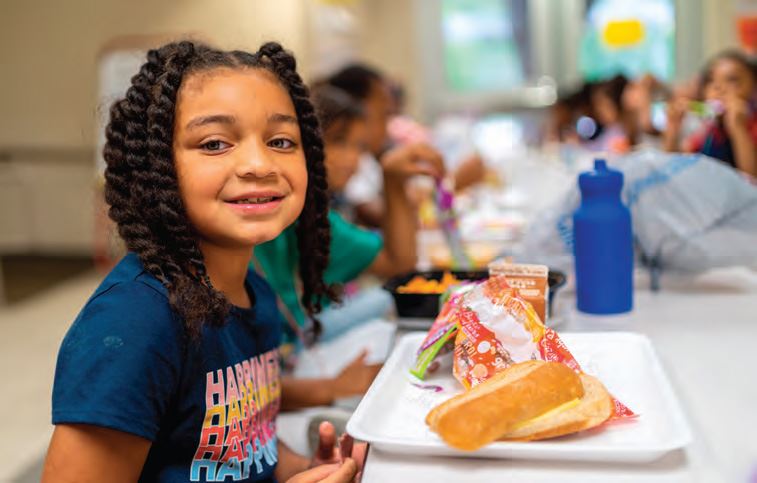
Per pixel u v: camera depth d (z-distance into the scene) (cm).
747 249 130
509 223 221
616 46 541
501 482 67
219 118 82
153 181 83
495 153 392
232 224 83
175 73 84
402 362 93
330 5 496
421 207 232
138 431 75
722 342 107
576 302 125
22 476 210
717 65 247
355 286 197
